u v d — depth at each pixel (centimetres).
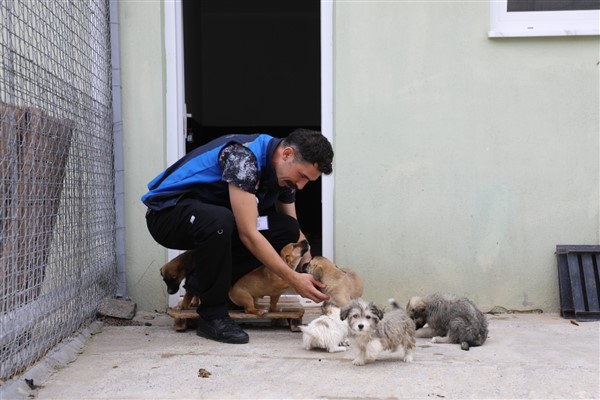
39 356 298
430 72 435
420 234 438
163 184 354
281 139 340
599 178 434
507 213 438
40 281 304
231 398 260
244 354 325
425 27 433
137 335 371
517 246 438
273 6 1009
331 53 437
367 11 433
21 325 280
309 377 286
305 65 1055
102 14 416
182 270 376
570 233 438
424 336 363
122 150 437
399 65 434
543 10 438
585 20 436
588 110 433
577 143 435
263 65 1054
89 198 381
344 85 435
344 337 339
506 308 440
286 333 376
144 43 436
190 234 344
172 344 347
